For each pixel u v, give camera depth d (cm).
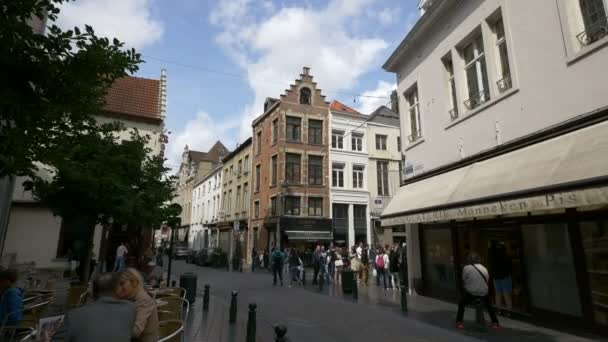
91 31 377
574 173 572
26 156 400
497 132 881
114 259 1714
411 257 1275
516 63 830
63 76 367
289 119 2800
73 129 497
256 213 3042
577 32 702
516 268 856
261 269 2558
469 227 1017
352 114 2984
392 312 937
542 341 644
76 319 260
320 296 1243
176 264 3216
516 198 661
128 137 1911
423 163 1220
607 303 645
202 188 4781
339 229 2775
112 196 770
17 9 340
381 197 2936
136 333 307
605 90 630
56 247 1559
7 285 482
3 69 336
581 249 691
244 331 729
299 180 2731
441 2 1080
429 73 1204
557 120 718
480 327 722
